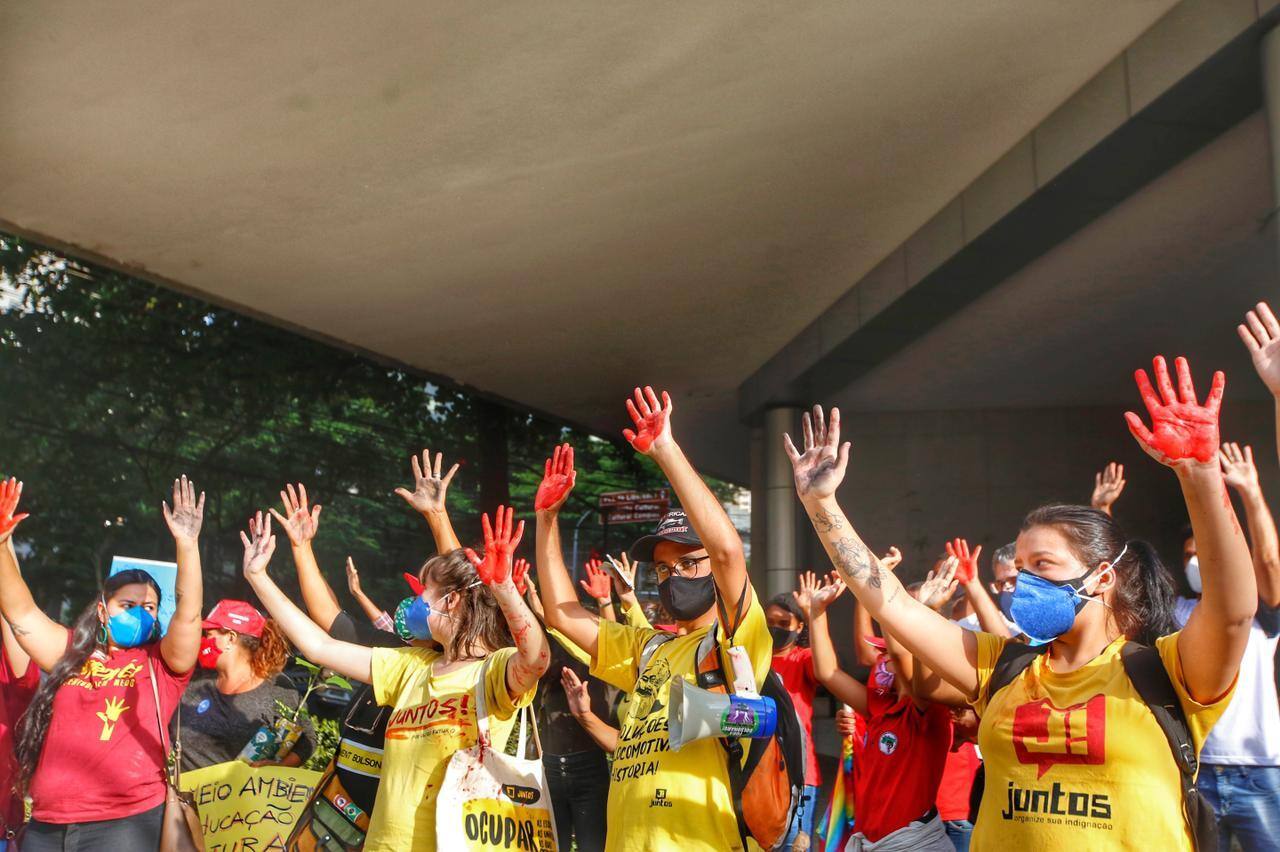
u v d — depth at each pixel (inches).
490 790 148.6
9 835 191.0
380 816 153.5
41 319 470.6
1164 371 98.5
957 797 212.8
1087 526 111.1
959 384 508.7
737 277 416.8
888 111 299.9
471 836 146.3
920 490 544.1
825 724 475.5
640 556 157.2
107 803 185.2
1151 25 262.4
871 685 205.8
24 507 454.0
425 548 563.2
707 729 126.8
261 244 381.7
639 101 292.0
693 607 149.4
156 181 335.3
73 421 468.4
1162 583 113.7
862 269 410.0
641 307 447.2
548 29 259.6
